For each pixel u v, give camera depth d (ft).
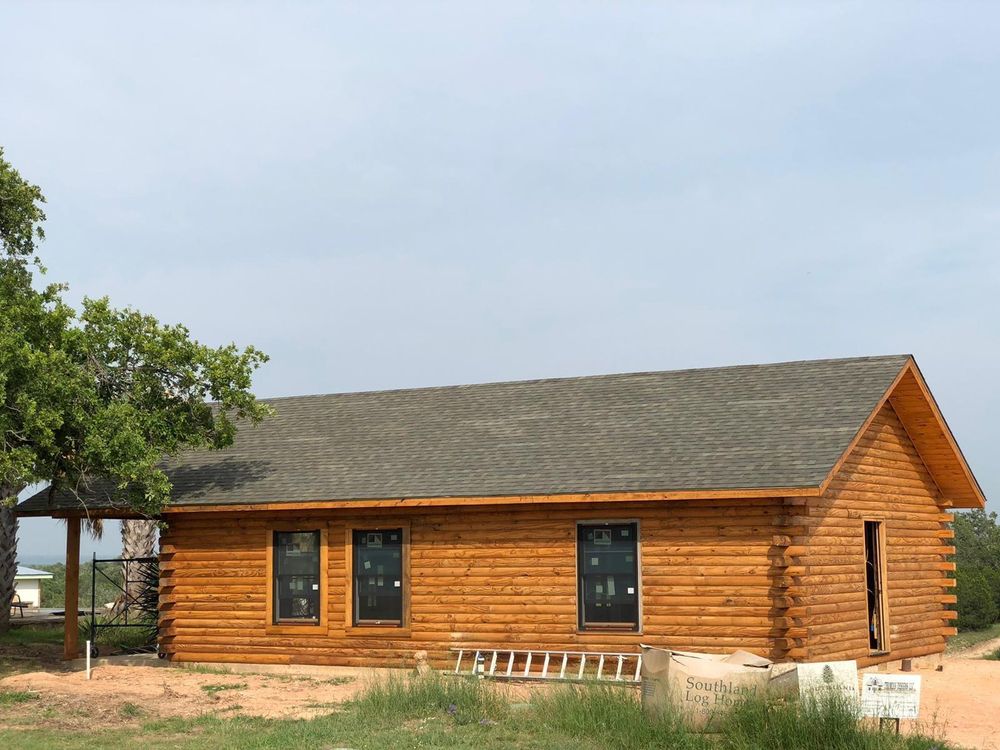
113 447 62.95
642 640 62.44
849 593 66.44
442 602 67.21
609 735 46.60
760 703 45.85
